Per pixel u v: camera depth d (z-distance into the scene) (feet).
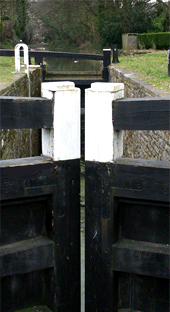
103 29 77.20
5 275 7.63
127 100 7.32
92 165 7.91
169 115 7.00
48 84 7.42
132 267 7.92
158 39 67.05
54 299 8.29
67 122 7.67
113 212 7.91
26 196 7.57
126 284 8.31
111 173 7.74
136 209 7.92
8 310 8.00
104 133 7.61
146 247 7.80
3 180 7.27
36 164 7.54
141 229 7.95
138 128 7.33
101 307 8.38
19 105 7.20
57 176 7.81
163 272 7.65
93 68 64.28
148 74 27.45
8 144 18.65
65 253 8.29
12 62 40.14
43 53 41.04
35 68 36.83
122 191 7.70
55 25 99.86
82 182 26.99
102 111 7.52
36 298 8.36
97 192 7.97
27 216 7.92
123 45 72.23
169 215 7.61
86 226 8.28
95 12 83.61
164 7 77.71
